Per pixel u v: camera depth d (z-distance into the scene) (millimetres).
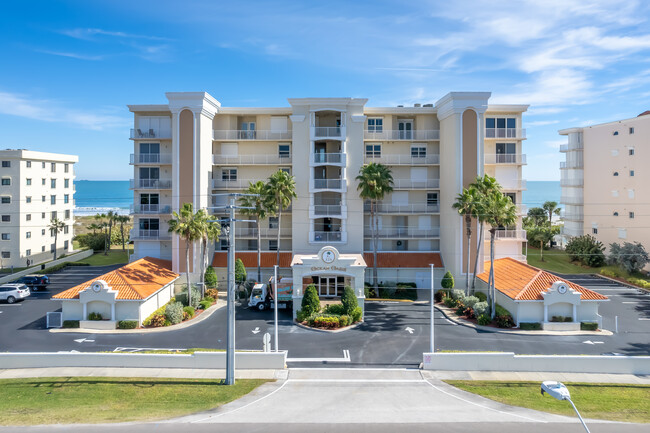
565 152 71250
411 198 55438
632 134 60375
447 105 50344
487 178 43312
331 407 23375
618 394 25531
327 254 41469
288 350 33188
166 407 23312
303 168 52000
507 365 29547
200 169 48969
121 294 38344
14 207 64812
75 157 76375
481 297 45406
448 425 21016
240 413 22469
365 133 54344
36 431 20000
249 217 54875
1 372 28516
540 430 20453
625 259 56062
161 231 53562
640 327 38250
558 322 37750
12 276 57156
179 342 34594
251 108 53844
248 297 48156
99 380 27219
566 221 73125
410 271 52438
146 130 53750
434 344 34250
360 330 37906
